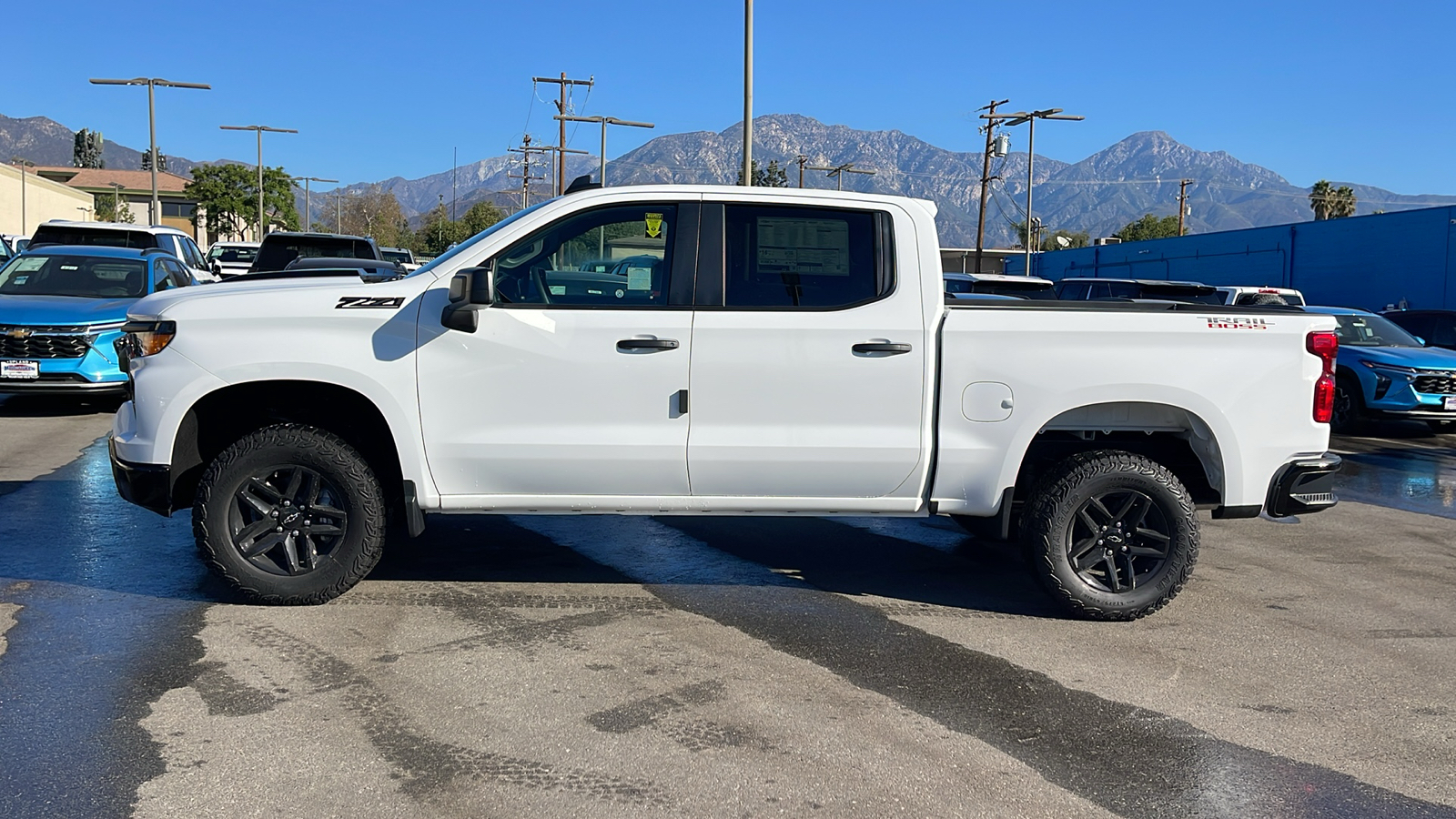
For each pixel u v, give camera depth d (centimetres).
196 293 534
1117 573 551
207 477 518
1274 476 549
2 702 413
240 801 341
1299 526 812
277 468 523
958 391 531
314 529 530
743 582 607
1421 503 927
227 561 524
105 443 1002
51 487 806
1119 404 555
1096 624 548
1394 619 570
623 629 520
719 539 711
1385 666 496
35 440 1009
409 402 519
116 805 336
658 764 375
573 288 532
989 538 724
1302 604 595
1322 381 549
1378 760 396
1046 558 542
